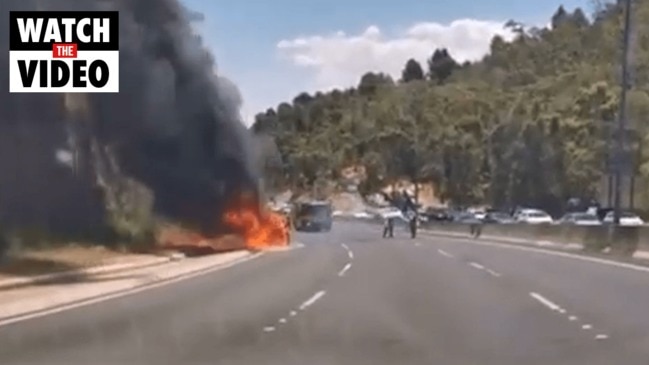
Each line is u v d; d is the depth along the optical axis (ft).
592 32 495.00
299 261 124.77
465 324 58.18
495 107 501.15
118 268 95.66
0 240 95.61
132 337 52.08
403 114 593.01
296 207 295.07
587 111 330.13
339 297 75.51
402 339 51.47
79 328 55.93
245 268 111.04
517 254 141.18
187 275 99.86
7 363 43.21
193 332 54.24
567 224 167.32
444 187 461.78
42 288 78.07
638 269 106.11
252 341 50.60
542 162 336.70
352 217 439.63
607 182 258.57
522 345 49.06
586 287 83.15
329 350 47.39
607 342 50.11
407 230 288.10
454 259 127.95
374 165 536.42
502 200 365.20
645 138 269.23
